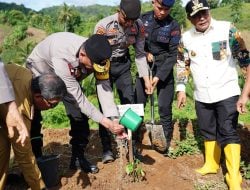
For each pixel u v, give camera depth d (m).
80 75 4.47
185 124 7.00
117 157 5.80
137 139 6.16
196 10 4.62
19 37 62.28
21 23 72.12
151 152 6.02
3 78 3.33
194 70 5.00
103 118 4.39
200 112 5.15
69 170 5.40
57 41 4.45
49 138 6.95
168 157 5.89
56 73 4.29
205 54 4.86
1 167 4.07
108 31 4.93
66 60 4.29
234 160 4.86
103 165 5.57
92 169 5.29
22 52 42.41
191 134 6.59
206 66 4.88
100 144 6.48
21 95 3.88
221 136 4.98
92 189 4.99
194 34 4.93
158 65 5.80
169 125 6.08
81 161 5.29
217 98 4.88
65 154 6.14
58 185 5.03
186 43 5.00
